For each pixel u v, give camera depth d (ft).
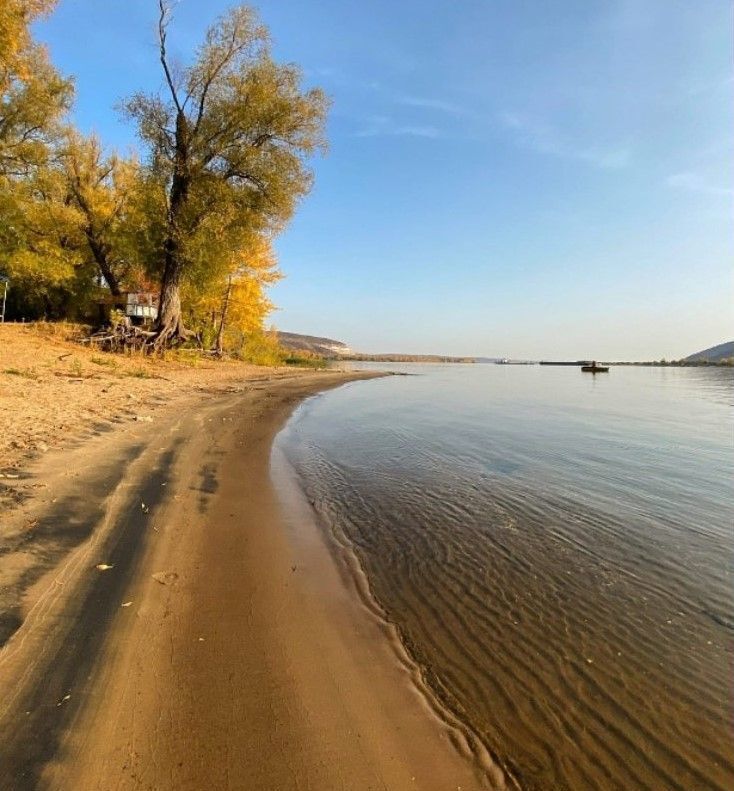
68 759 7.95
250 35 70.13
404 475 29.12
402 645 12.32
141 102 68.85
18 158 64.13
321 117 73.72
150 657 10.74
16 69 58.44
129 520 17.83
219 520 19.35
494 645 12.48
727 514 22.88
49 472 21.25
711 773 8.86
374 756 8.70
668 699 10.69
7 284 78.54
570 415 63.10
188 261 73.72
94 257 88.79
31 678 9.64
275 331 150.20
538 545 18.92
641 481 28.89
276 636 12.10
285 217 75.61
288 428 43.34
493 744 9.31
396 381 145.89
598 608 14.38
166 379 62.28
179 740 8.59
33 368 47.85
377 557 17.56
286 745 8.73
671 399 93.09
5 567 13.50
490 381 161.89
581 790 8.43
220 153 71.61
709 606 14.61
